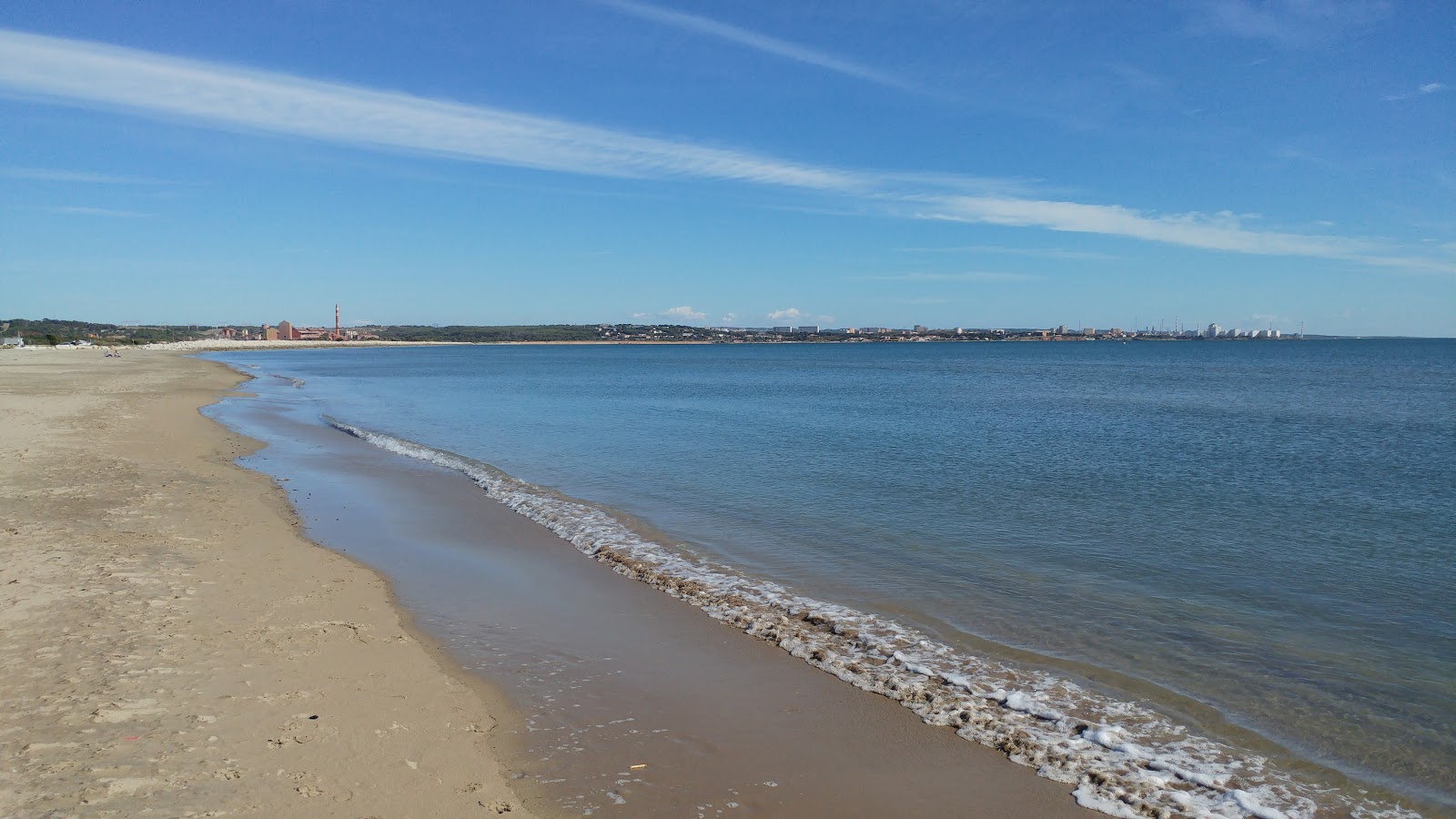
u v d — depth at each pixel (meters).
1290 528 13.93
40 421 26.12
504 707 6.93
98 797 4.85
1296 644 8.68
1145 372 82.19
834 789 5.80
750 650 8.48
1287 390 53.19
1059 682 7.71
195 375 66.88
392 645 8.12
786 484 17.88
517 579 10.95
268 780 5.27
